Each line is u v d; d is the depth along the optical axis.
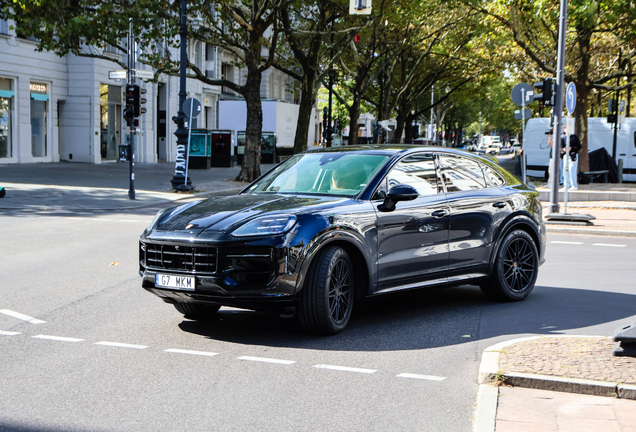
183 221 5.76
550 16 22.25
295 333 5.96
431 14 35.47
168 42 24.91
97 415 3.99
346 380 4.68
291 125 46.44
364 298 6.14
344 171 6.53
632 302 7.39
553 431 3.70
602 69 34.00
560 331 6.11
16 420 3.89
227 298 5.43
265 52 55.28
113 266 9.31
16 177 23.12
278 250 5.39
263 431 3.78
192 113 21.98
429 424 3.90
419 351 5.43
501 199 7.41
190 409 4.10
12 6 22.11
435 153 7.07
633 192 19.48
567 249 11.74
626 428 3.73
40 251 10.40
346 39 30.88
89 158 33.16
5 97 28.73
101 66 33.38
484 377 4.50
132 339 5.72
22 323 6.23
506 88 69.31
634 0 21.73
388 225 6.20
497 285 7.31
